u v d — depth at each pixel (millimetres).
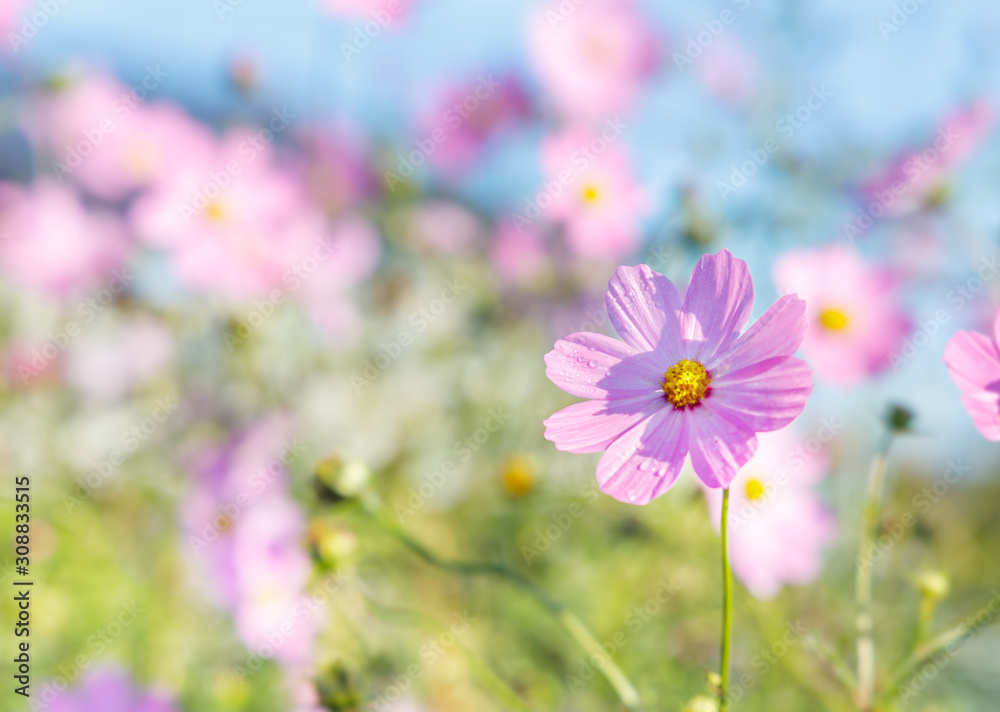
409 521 1028
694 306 597
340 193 1031
